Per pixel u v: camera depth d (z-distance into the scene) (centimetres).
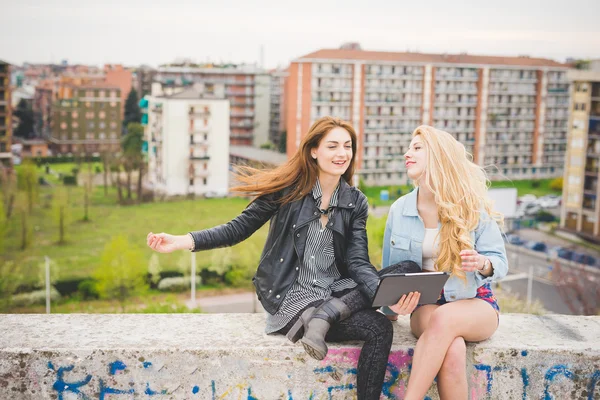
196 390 242
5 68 8750
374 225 3797
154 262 6850
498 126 9131
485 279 244
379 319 232
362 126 8556
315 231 247
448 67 8794
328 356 241
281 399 244
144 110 8912
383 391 251
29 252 7019
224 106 8688
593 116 7569
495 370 247
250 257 6962
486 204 252
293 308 242
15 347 237
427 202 258
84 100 8825
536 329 266
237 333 253
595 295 6012
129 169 8512
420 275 223
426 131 254
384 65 8700
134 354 238
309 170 247
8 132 8569
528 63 9244
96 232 7312
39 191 7862
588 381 249
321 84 8538
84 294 6788
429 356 227
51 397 239
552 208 8081
